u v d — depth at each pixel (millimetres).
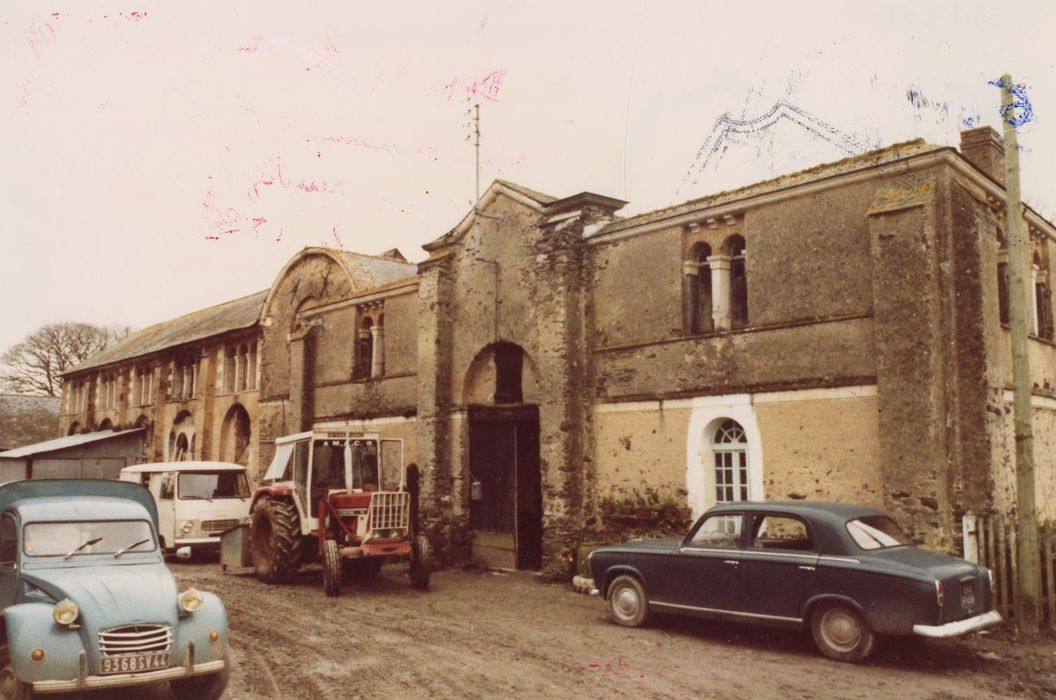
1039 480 13891
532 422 17375
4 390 55469
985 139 14617
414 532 19500
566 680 8078
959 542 10789
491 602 13047
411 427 20234
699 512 13828
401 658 9039
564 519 15398
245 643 9844
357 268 25188
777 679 8055
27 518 8211
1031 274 14906
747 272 13578
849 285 12273
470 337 18609
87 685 6562
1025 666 8602
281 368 26812
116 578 7461
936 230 11406
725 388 13656
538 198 17078
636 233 15320
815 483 12320
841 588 8719
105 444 34469
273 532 14852
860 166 12211
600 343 15844
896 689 7707
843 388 12164
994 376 11914
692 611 10055
